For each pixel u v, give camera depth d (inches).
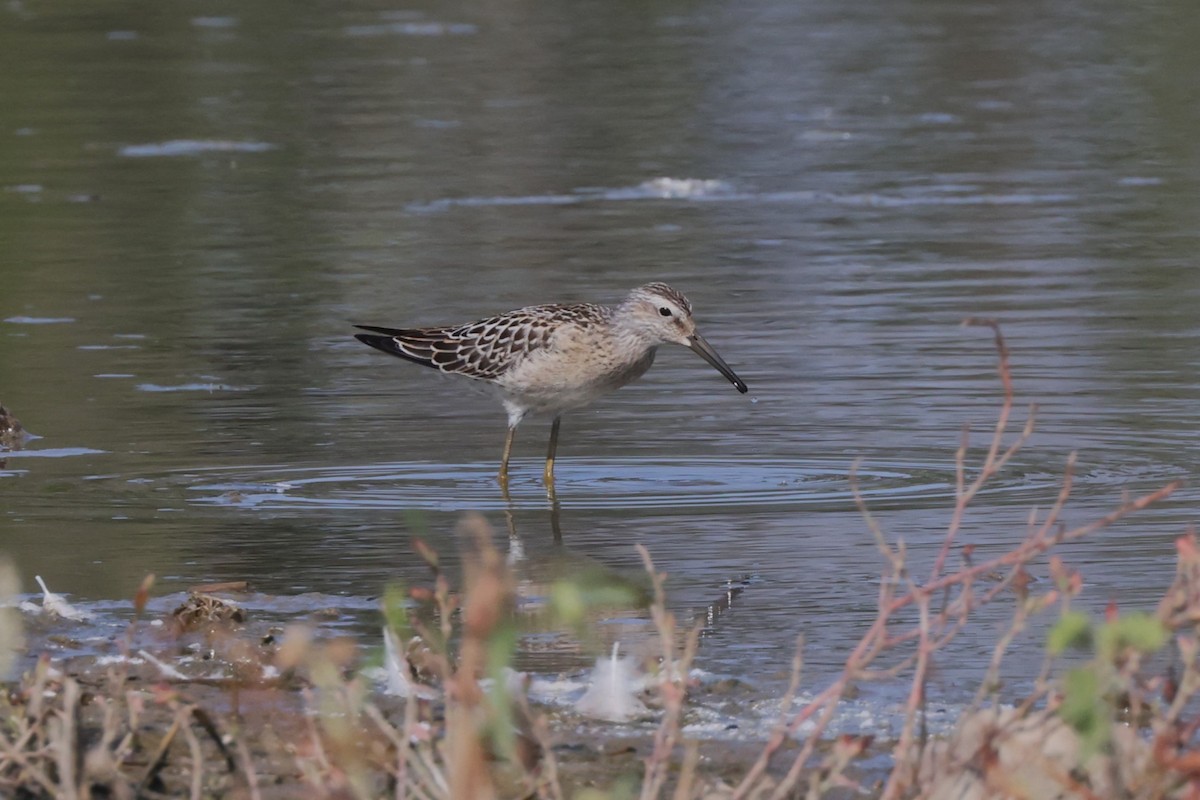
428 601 373.1
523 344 538.0
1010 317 690.8
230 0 1587.1
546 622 365.1
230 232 882.1
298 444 542.3
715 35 1469.0
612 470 516.4
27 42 1400.1
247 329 697.0
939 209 920.9
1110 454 508.7
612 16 1555.1
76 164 1040.2
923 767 258.1
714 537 434.9
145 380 621.6
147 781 272.7
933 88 1268.5
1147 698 291.0
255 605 381.1
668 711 250.1
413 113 1189.1
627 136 1125.7
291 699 321.7
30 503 473.4
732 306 722.8
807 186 984.9
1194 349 631.8
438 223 901.8
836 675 328.2
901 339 661.9
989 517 444.5
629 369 548.4
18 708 288.4
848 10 1574.8
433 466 522.9
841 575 397.4
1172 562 395.5
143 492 486.0
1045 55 1371.8
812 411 571.8
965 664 332.2
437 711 306.8
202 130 1133.7
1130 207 910.4
